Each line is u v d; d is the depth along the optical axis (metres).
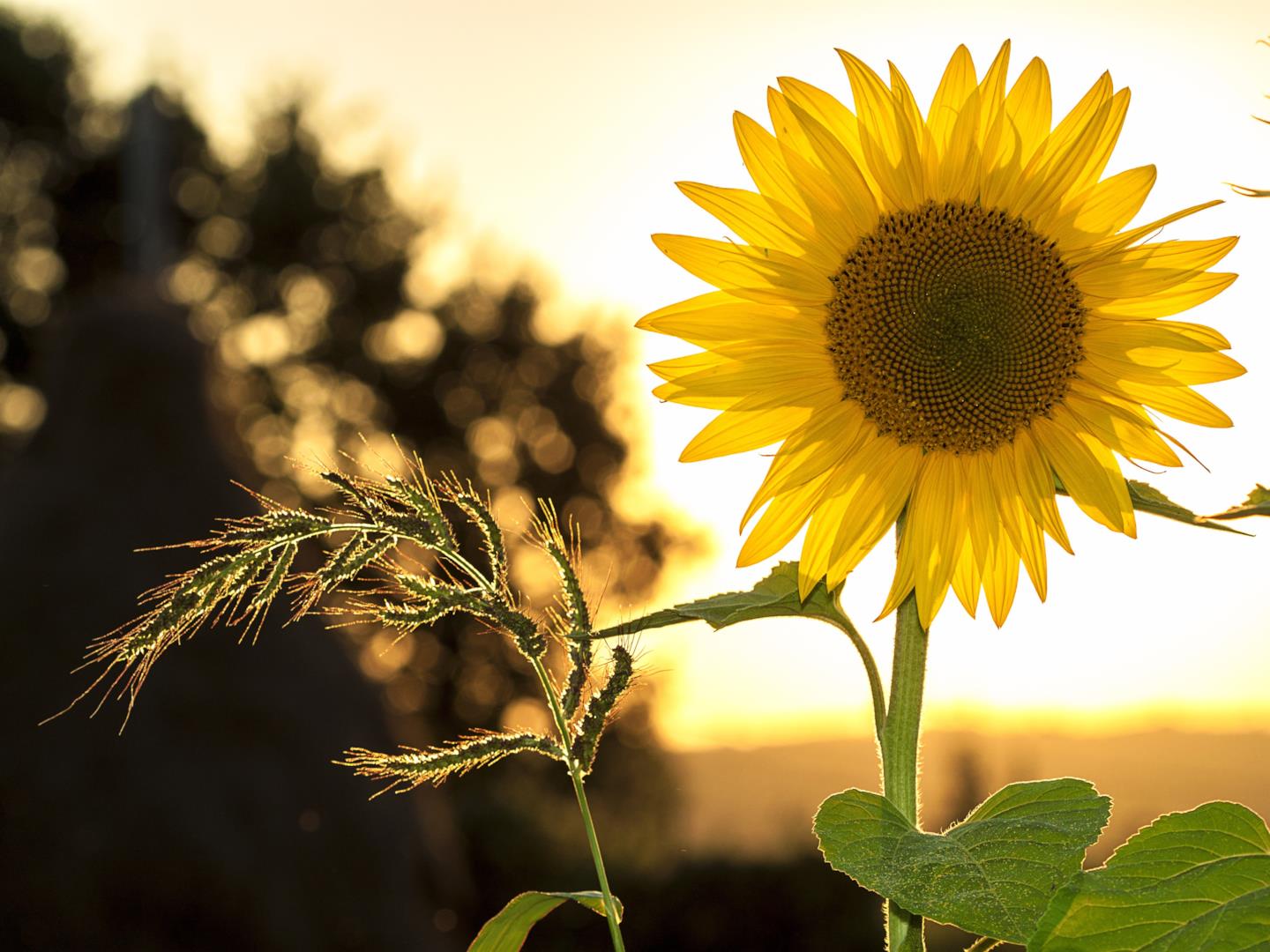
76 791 6.78
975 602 2.20
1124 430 2.16
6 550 7.22
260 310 35.28
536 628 1.65
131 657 1.52
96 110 35.78
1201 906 1.41
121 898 6.70
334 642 8.19
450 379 35.50
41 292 34.66
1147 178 2.14
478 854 18.14
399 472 1.64
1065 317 2.20
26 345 33.88
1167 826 1.50
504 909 1.74
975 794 14.01
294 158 35.66
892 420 2.23
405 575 1.62
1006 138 2.16
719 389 2.18
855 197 2.17
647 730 26.80
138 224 32.84
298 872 7.11
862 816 1.67
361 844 7.39
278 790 7.19
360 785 7.53
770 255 2.16
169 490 7.62
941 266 2.19
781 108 2.15
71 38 36.69
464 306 36.28
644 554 34.12
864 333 2.21
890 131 2.17
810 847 17.56
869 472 2.23
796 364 2.21
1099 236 2.18
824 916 16.94
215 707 7.17
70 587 7.14
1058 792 1.68
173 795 6.88
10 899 6.58
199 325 8.94
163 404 7.91
